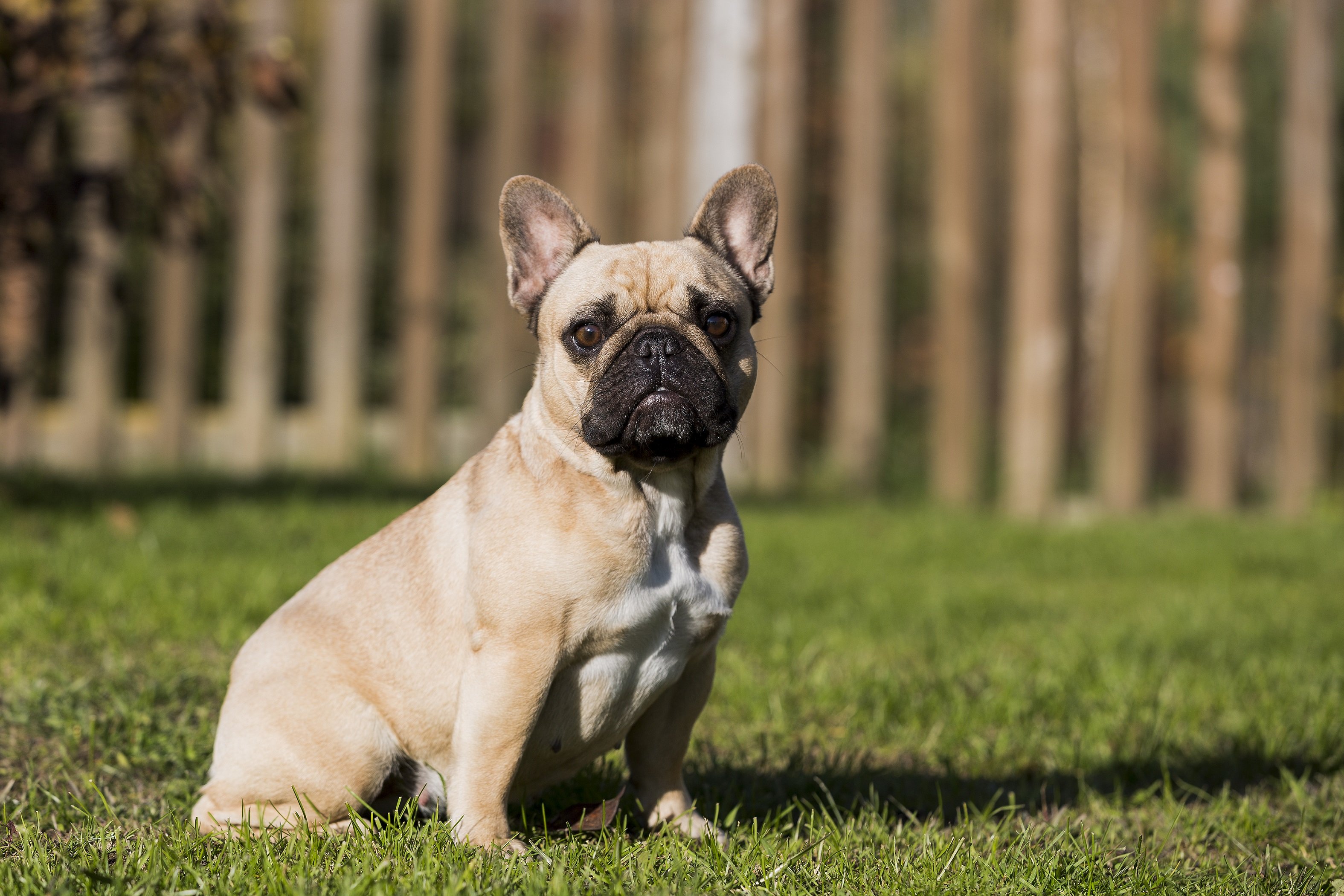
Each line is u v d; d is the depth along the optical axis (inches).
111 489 472.4
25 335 515.2
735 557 182.1
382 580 183.6
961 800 207.3
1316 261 624.7
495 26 560.7
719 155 541.0
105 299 536.4
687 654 179.9
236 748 177.5
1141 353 583.2
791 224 569.6
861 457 592.1
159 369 548.7
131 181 421.4
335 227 558.9
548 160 820.0
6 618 267.3
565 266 201.6
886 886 158.4
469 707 168.9
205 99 397.7
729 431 176.4
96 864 150.9
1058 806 208.8
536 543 168.9
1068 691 267.9
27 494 433.7
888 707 251.8
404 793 187.9
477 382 573.3
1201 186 602.9
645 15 642.2
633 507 171.5
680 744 188.4
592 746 181.8
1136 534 497.4
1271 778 221.6
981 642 312.7
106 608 288.0
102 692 225.3
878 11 572.1
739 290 197.9
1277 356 691.4
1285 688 266.7
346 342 562.3
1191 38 860.0
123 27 390.3
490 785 168.7
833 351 778.8
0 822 176.1
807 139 772.0
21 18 366.9
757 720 249.0
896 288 896.3
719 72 540.1
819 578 382.3
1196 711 254.2
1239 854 187.9
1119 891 162.2
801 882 159.9
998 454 641.6
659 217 575.8
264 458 560.7
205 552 362.9
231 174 565.9
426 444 564.4
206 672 247.4
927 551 444.5
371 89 559.5
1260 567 436.5
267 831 162.4
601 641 172.1
